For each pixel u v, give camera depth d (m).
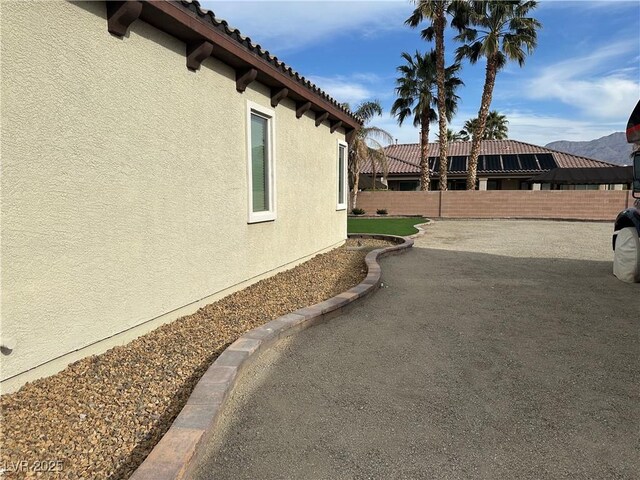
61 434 2.64
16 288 3.00
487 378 3.86
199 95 5.13
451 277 8.09
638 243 7.37
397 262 9.69
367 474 2.56
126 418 2.90
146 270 4.35
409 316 5.67
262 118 6.93
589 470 2.60
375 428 3.05
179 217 4.84
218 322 4.94
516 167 31.16
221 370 3.50
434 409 3.32
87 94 3.55
